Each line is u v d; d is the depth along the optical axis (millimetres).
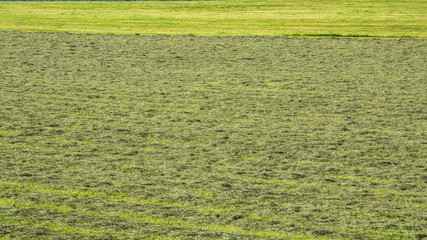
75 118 83500
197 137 74688
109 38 156375
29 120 81938
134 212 51156
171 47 142500
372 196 55156
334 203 53500
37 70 116312
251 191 56312
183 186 57469
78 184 57562
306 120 82938
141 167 63156
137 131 77250
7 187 56344
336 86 103438
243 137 74812
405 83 104750
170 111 87875
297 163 64875
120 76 111688
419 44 142125
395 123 81250
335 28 175625
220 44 146125
